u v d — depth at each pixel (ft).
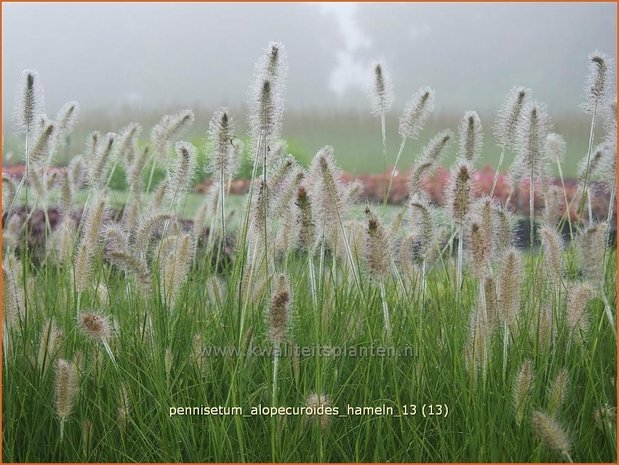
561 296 9.45
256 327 9.51
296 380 9.03
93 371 9.38
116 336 9.62
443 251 10.34
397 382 9.30
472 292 10.16
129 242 11.14
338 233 10.21
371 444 9.19
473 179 9.40
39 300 11.09
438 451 8.91
